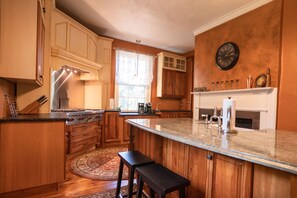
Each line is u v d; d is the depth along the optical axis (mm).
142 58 5395
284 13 2787
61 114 2531
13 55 1922
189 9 3342
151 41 5168
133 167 1572
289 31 2746
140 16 3684
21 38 1942
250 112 3117
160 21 3889
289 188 913
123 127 4520
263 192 1012
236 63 3402
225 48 3582
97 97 4523
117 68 4977
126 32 4562
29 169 1995
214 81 3830
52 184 2152
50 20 2820
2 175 1869
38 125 2035
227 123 1489
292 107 2689
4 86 2133
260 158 858
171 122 2082
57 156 2148
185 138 1246
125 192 2145
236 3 3113
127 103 5250
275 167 798
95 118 3967
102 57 4578
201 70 4148
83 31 3912
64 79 4023
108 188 2262
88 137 3768
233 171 1140
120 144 4453
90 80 4527
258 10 3061
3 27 1890
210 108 3832
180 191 1210
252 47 3146
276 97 2781
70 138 3264
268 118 2861
